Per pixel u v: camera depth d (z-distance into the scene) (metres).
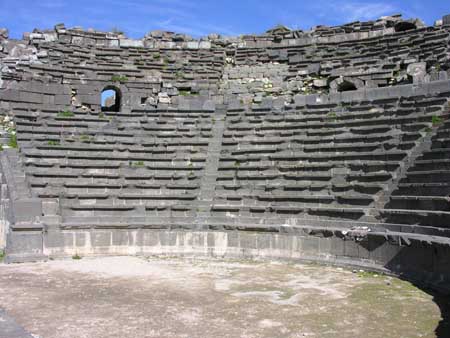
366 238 18.08
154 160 25.75
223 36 36.34
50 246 20.27
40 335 10.33
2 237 22.02
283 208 22.03
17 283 15.51
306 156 24.17
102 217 21.70
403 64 29.91
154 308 12.60
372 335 10.36
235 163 25.48
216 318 11.71
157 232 21.62
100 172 24.66
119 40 34.62
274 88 33.03
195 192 24.11
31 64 30.80
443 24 31.23
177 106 31.56
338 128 25.47
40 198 21.94
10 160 23.67
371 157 22.44
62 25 33.97
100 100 31.92
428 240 15.31
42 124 27.20
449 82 25.19
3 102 29.27
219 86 33.78
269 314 12.07
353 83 30.92
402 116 24.31
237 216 22.45
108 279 16.27
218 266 18.97
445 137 20.80
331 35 34.72
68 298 13.59
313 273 17.48
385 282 15.78
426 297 13.70
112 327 10.95
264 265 19.25
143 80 32.94
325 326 11.05
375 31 33.97
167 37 35.53
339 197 21.27
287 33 35.88
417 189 19.30
